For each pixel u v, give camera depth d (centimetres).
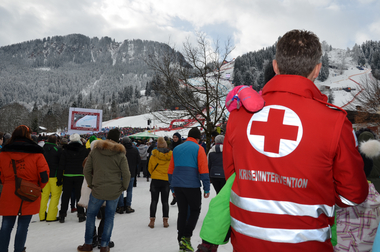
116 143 395
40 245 435
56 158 598
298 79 119
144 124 8275
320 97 122
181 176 401
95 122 3406
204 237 134
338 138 106
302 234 104
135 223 570
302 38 126
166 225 536
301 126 109
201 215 623
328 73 16862
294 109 113
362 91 2719
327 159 107
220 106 1451
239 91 127
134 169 690
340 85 15000
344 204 118
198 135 426
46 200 609
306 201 106
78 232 512
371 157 221
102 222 430
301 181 106
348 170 108
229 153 135
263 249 107
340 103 10112
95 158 383
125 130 6006
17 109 9825
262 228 108
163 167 533
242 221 115
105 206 388
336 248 210
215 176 527
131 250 407
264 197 110
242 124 123
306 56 122
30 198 332
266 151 112
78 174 592
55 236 485
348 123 111
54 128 11019
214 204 136
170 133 3195
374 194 200
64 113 11344
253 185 113
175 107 1611
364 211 203
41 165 349
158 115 1636
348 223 207
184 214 404
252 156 115
